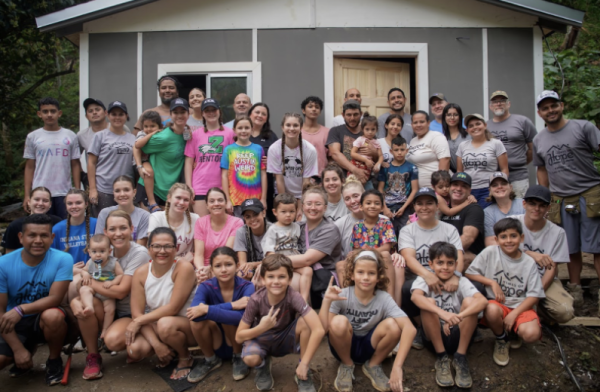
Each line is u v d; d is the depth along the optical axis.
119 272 3.47
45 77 9.91
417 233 3.74
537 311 3.82
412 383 3.23
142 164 4.55
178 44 5.79
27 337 3.31
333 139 4.82
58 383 3.21
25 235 3.25
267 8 5.80
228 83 5.83
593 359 3.53
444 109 4.97
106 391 3.13
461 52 5.84
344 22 5.80
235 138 4.66
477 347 3.55
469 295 3.29
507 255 3.55
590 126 4.09
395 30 5.82
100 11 5.45
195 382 3.20
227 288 3.36
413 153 4.73
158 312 3.25
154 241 3.24
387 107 6.16
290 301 3.06
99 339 3.46
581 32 10.53
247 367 3.23
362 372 3.28
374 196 3.64
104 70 5.78
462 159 4.62
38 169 4.57
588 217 4.13
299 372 2.97
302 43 5.80
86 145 4.91
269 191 4.76
